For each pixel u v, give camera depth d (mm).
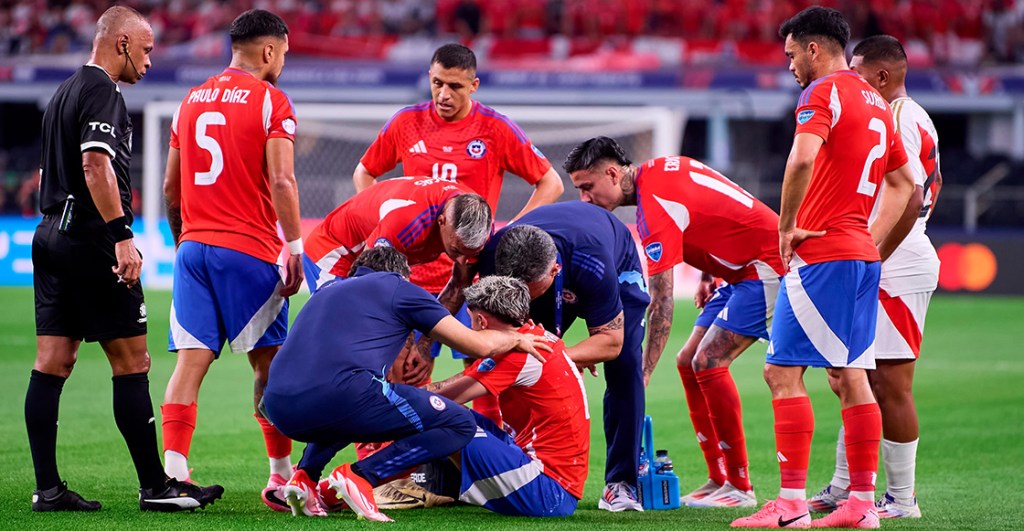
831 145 15445
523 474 15586
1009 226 63562
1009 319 50312
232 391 30422
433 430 15156
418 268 20109
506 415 16516
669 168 18125
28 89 74188
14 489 17453
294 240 17375
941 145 87438
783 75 71812
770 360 15914
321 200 60281
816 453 23188
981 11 80250
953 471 21141
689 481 20234
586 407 16234
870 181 15625
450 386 15648
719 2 80062
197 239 17375
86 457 20688
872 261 15680
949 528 15930
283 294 17891
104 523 14805
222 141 17266
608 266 16391
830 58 15961
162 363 35719
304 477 15453
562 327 17609
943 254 60938
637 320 17141
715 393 17953
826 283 15422
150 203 57656
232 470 20016
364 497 14992
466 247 16250
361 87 72500
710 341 18094
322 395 14750
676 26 79125
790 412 15594
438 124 21078
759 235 17891
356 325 15078
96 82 15562
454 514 16109
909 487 17125
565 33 78625
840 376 15859
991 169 68188
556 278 16438
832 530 15273
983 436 24906
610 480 17219
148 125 57531
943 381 33625
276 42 18047
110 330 15664
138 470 15852
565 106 72875
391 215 17188
